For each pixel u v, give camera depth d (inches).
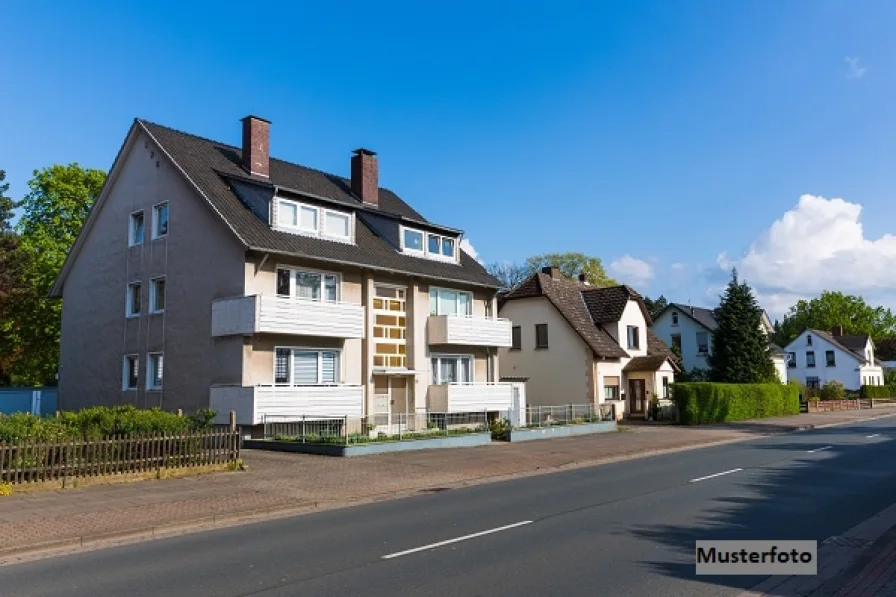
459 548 338.3
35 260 1378.0
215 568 309.0
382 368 979.9
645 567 299.6
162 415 616.7
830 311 3816.4
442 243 1156.5
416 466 683.4
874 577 275.3
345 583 277.4
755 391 1558.8
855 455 772.6
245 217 884.0
